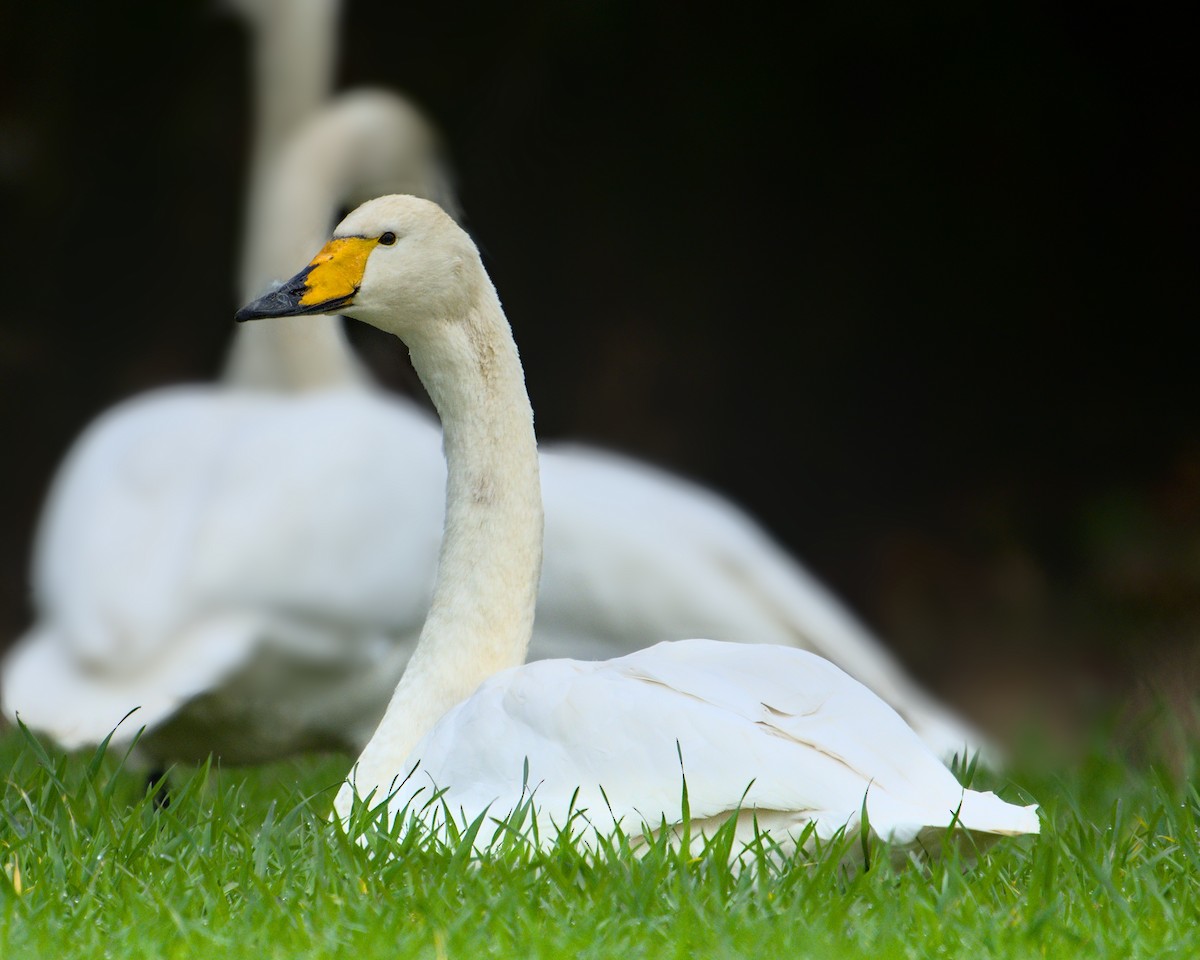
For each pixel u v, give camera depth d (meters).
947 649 22.47
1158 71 23.30
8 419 22.80
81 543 10.05
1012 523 24.27
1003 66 23.47
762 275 25.17
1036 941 5.31
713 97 24.11
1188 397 24.44
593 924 5.37
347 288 7.21
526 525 7.39
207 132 22.61
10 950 5.29
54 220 22.94
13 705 9.64
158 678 9.57
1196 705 10.44
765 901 5.53
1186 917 5.70
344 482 10.02
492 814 6.01
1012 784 8.76
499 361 7.40
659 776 5.79
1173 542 21.67
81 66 22.45
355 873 5.85
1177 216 24.16
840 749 5.79
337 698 10.07
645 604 10.98
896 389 25.28
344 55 22.84
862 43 23.59
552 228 24.44
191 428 10.45
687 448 25.03
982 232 24.83
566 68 23.75
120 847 6.34
